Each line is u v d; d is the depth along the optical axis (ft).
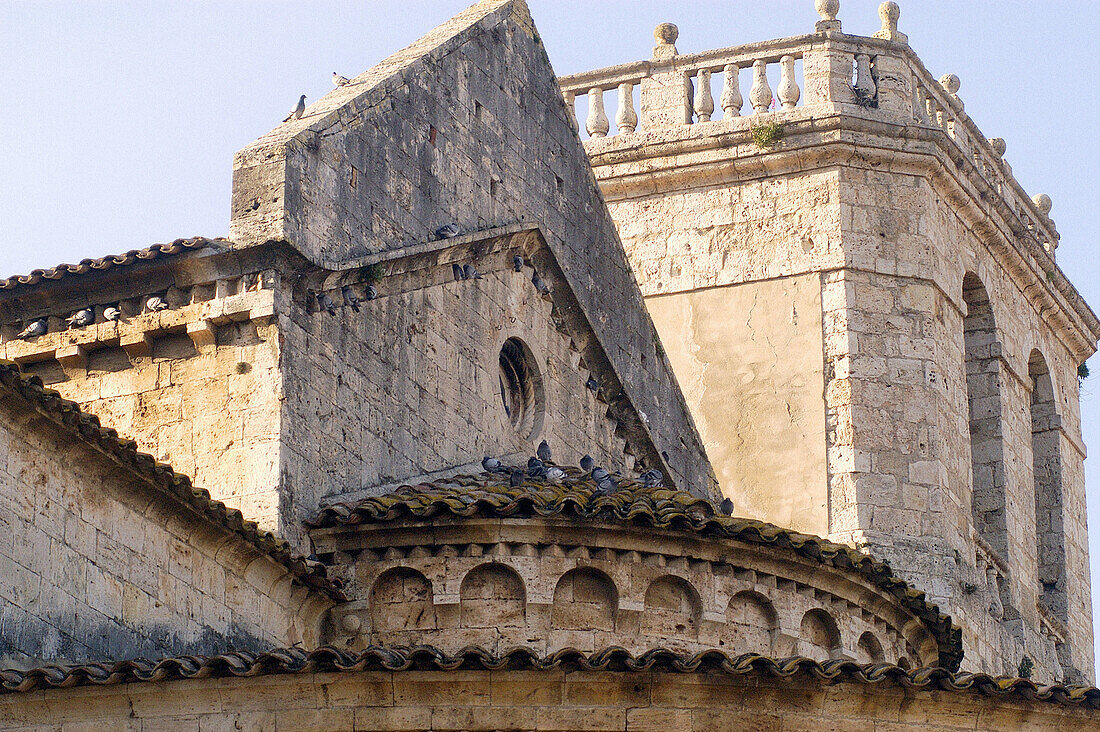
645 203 161.58
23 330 97.81
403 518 90.58
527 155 118.21
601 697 78.79
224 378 93.91
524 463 111.04
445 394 105.50
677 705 79.00
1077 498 172.96
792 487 149.18
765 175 157.99
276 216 94.12
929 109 160.45
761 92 159.43
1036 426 171.01
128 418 95.14
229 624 87.66
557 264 116.57
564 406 116.26
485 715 78.28
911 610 99.50
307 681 78.23
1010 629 152.76
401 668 78.02
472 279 109.81
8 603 77.10
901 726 80.64
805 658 79.10
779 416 151.64
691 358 156.15
